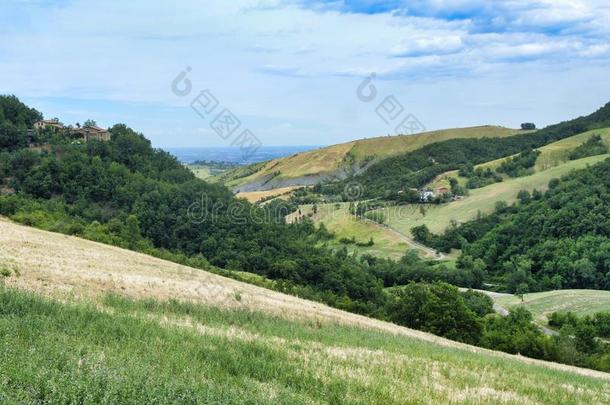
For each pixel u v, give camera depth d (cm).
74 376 918
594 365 5797
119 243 6988
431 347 2961
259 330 2289
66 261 3284
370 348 2298
